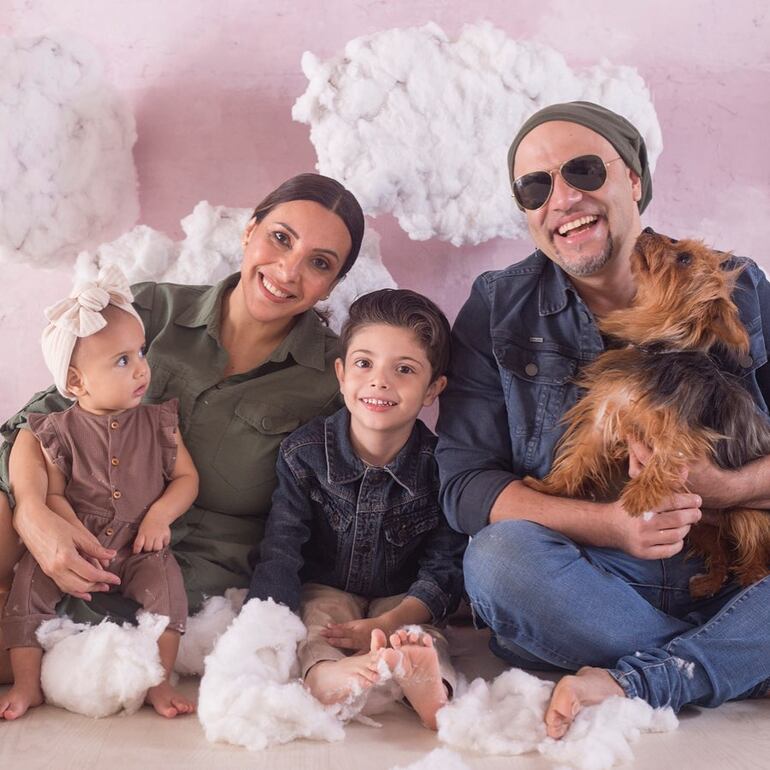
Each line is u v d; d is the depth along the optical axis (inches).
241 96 120.5
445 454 88.1
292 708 68.8
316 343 97.5
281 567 88.0
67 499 84.6
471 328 91.4
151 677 74.1
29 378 121.1
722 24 119.9
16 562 83.7
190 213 120.9
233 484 93.1
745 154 120.2
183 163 120.7
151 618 79.0
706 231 120.6
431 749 68.2
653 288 80.7
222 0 120.2
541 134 86.0
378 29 120.0
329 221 92.1
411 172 105.8
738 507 80.5
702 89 120.0
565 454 83.9
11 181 105.0
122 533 84.3
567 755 65.2
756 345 85.4
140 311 97.2
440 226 109.3
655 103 119.9
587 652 75.6
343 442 92.4
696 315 79.9
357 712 73.7
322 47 120.1
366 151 105.1
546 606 74.7
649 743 68.2
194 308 97.4
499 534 76.8
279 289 91.8
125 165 114.4
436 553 92.1
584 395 85.7
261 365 96.0
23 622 77.7
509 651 85.0
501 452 88.2
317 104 105.7
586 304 90.1
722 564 80.7
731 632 73.8
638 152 89.4
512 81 105.3
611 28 119.9
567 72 107.7
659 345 81.3
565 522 78.2
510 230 110.2
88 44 110.4
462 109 104.7
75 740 68.7
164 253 108.3
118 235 114.7
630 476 79.8
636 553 76.0
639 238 82.3
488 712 69.8
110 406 84.9
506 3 119.6
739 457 79.7
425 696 72.0
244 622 76.7
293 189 92.9
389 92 104.6
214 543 92.2
